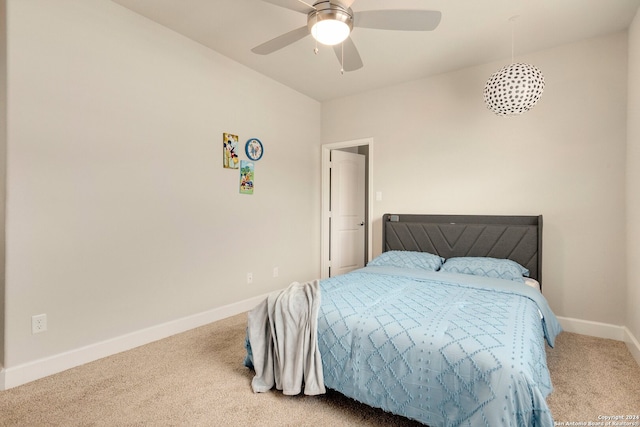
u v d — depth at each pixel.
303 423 1.63
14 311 1.92
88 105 2.22
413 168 3.66
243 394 1.88
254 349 1.96
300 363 1.79
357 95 4.09
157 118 2.63
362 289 2.25
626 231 2.58
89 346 2.25
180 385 1.97
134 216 2.49
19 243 1.93
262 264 3.62
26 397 1.82
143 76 2.53
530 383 1.22
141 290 2.55
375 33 2.65
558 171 2.88
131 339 2.48
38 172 2.00
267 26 2.64
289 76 3.60
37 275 2.01
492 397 1.24
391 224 3.67
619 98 2.62
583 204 2.78
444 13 2.37
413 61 3.17
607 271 2.69
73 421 1.62
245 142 3.39
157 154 2.63
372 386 1.57
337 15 1.79
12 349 1.92
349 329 1.69
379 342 1.58
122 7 2.39
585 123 2.76
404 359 1.49
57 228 2.09
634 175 2.38
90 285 2.25
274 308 1.94
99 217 2.29
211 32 2.74
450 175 3.42
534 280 2.74
